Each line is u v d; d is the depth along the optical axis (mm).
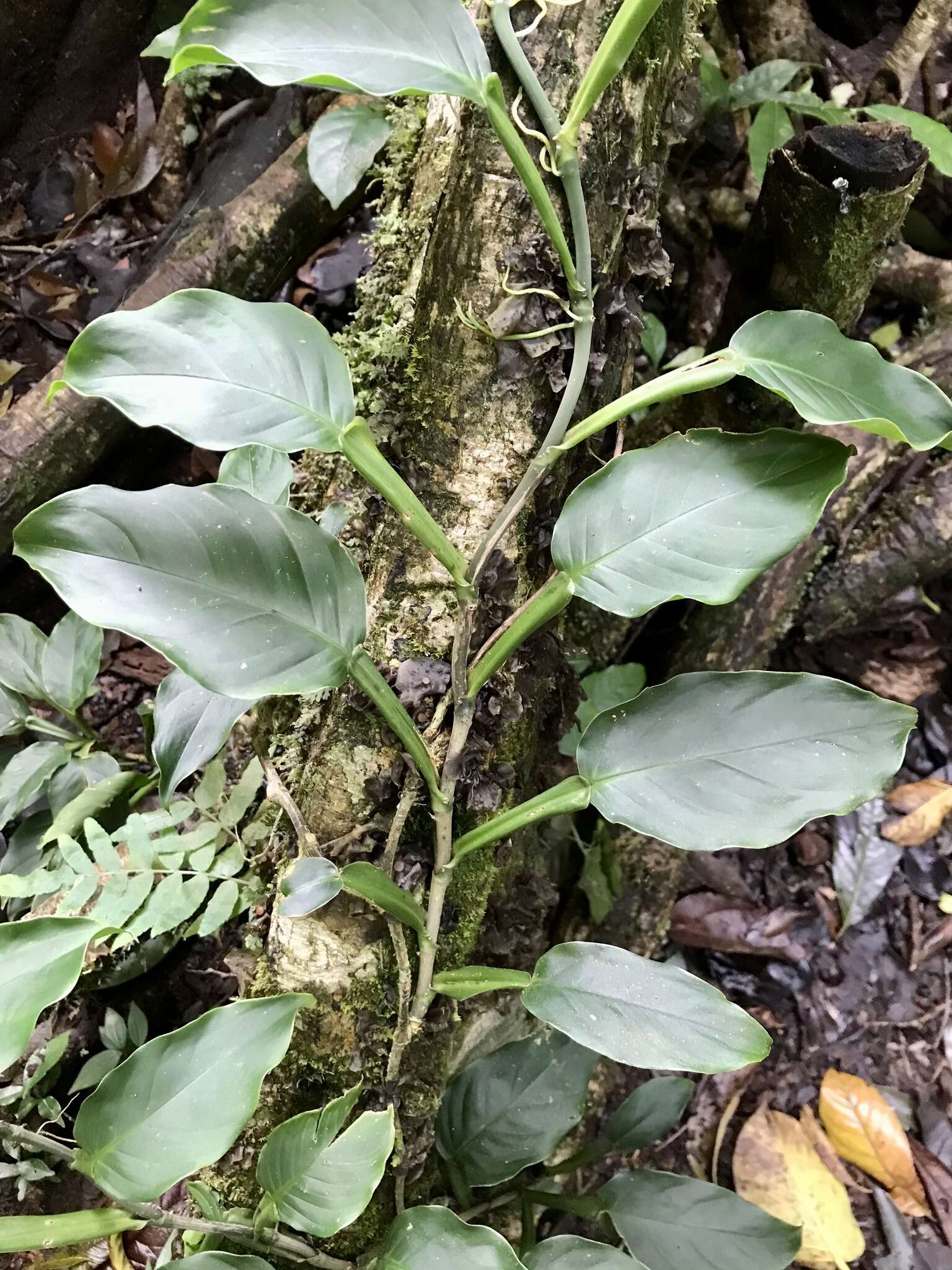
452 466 428
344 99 683
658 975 373
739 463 350
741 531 344
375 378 446
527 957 550
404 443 432
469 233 406
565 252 346
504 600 425
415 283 441
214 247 701
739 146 787
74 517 305
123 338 317
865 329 831
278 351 332
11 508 677
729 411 614
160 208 784
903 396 331
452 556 361
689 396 643
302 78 287
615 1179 513
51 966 319
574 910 664
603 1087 630
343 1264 443
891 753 345
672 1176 510
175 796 537
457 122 406
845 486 678
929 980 718
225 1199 465
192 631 315
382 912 438
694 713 364
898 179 455
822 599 732
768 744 355
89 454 701
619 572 354
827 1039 694
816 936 725
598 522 359
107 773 594
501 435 424
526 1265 422
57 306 772
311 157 523
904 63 746
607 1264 418
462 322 412
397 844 429
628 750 370
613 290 429
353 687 426
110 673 730
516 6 387
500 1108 491
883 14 816
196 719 432
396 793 432
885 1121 635
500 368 414
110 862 493
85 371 314
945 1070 682
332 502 498
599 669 703
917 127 647
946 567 714
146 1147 345
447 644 430
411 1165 472
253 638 325
